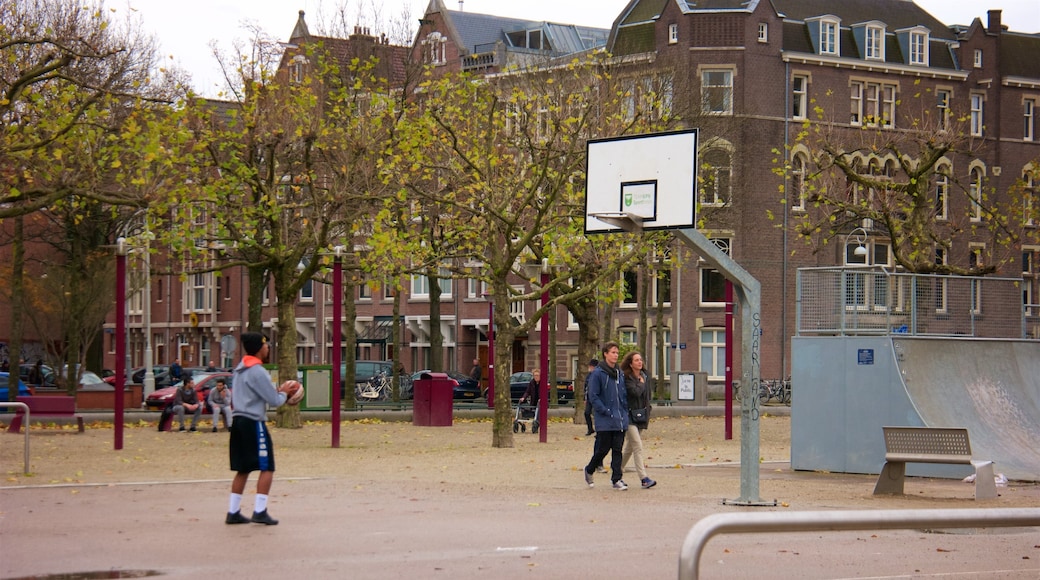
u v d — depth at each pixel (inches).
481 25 2802.7
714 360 2342.5
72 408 1145.4
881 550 495.8
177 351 3336.6
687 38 2278.5
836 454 876.0
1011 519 256.1
